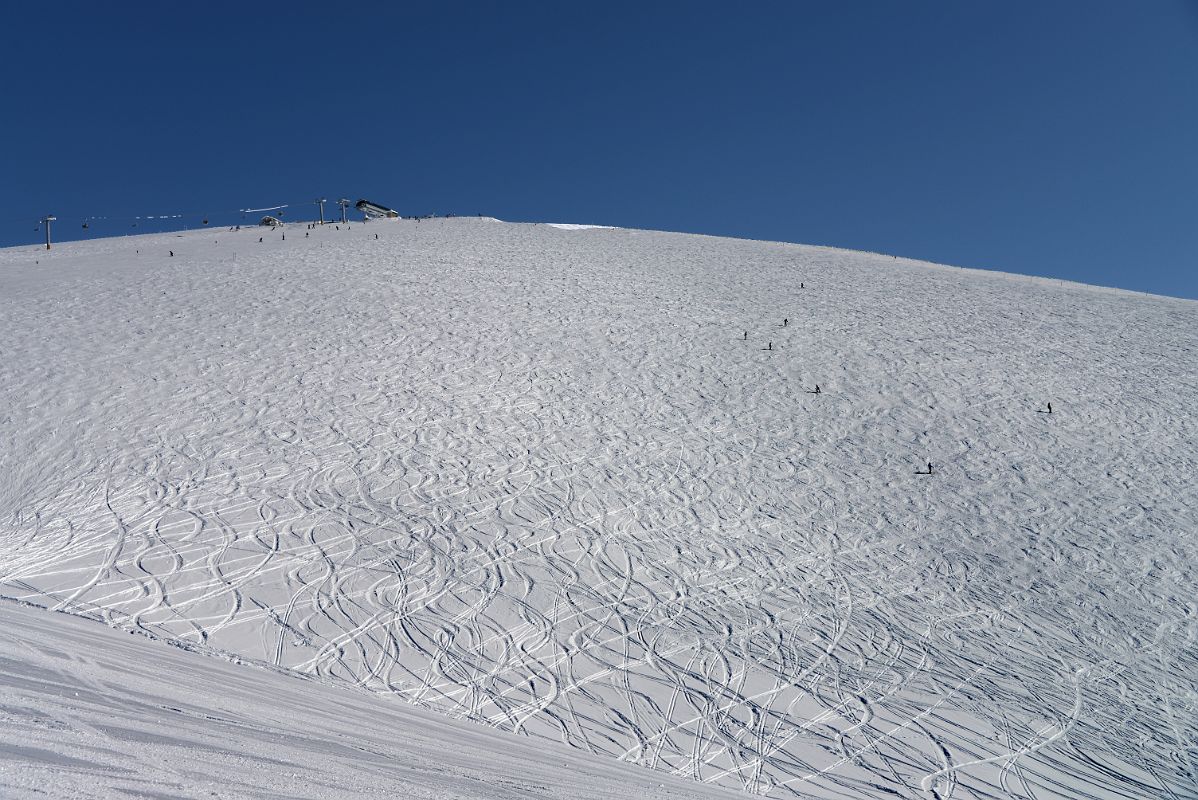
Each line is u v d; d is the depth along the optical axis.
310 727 5.39
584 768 7.38
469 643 11.63
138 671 5.73
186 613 11.62
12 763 2.66
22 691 3.84
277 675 8.99
